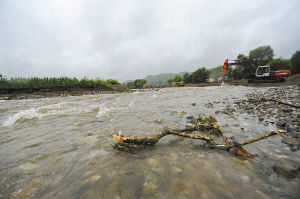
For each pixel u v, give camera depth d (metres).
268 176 1.52
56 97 13.97
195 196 1.29
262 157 1.92
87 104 7.94
